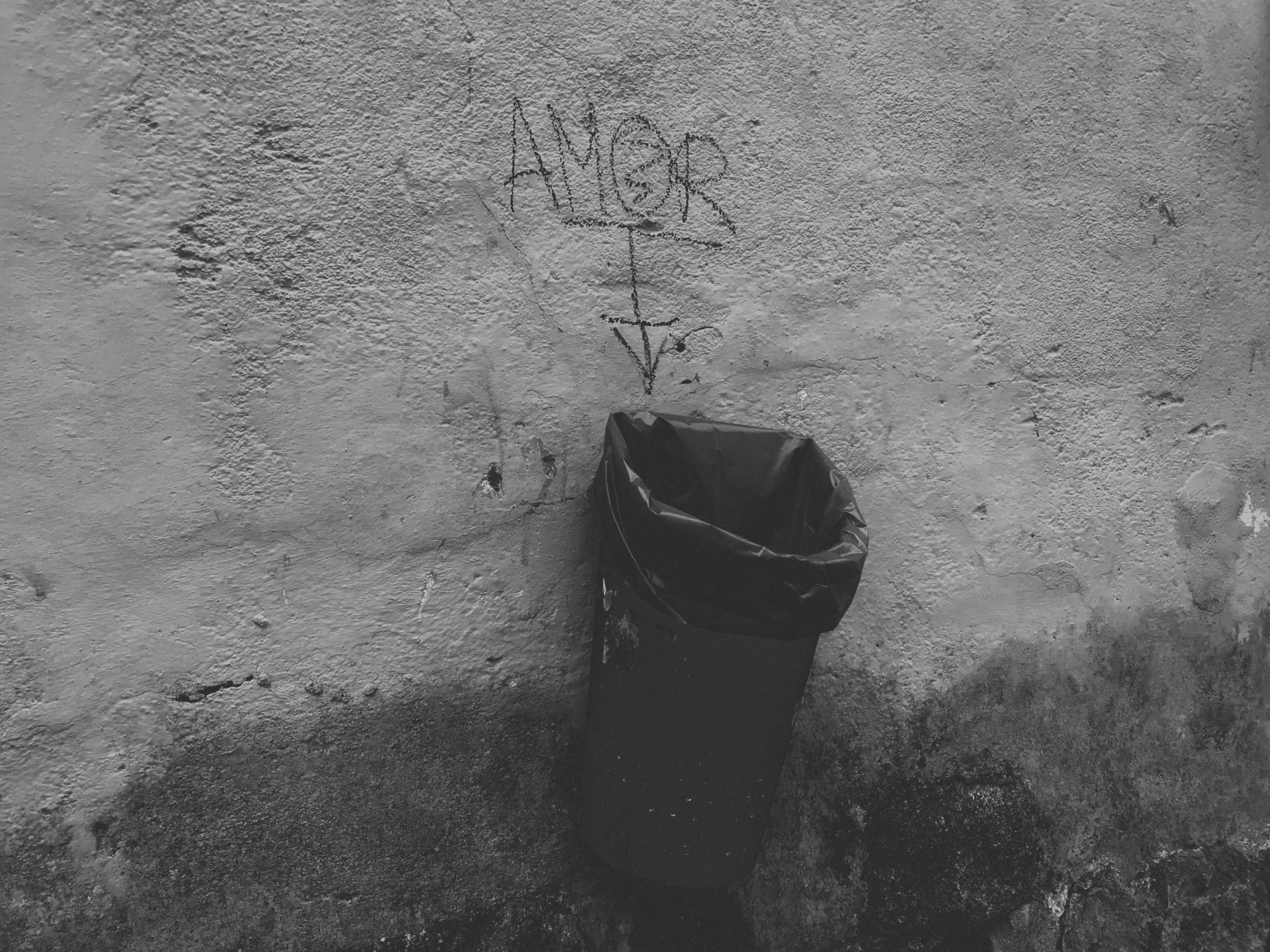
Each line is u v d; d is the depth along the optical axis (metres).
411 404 1.89
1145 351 2.51
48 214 1.64
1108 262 2.45
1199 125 2.52
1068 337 2.42
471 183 1.88
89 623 1.73
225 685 1.83
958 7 2.23
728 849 1.90
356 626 1.91
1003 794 2.44
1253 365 2.65
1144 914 2.62
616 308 2.02
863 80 2.16
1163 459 2.56
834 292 2.19
